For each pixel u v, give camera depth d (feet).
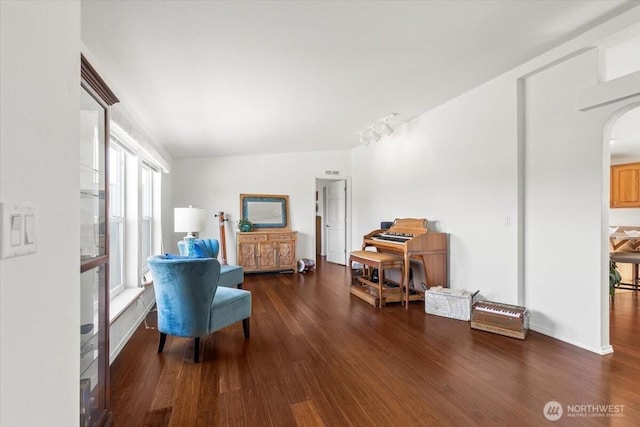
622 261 11.88
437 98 11.48
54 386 2.49
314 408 5.56
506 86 9.58
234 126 13.28
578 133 8.05
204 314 7.40
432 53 8.01
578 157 8.06
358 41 7.23
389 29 6.82
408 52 7.88
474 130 10.80
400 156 15.05
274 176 19.69
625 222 17.16
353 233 20.13
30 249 2.16
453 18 6.54
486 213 10.42
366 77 9.20
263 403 5.71
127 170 10.29
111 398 5.88
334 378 6.57
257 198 19.27
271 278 16.87
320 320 10.23
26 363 2.12
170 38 6.68
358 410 5.50
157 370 6.95
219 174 18.99
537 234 9.08
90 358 4.95
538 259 9.06
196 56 7.46
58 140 2.60
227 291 8.88
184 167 18.67
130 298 8.79
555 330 8.65
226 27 6.41
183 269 7.14
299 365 7.15
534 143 9.11
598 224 7.70
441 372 6.79
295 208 19.94
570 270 8.28
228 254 18.99
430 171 13.01
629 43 7.77
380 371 6.86
